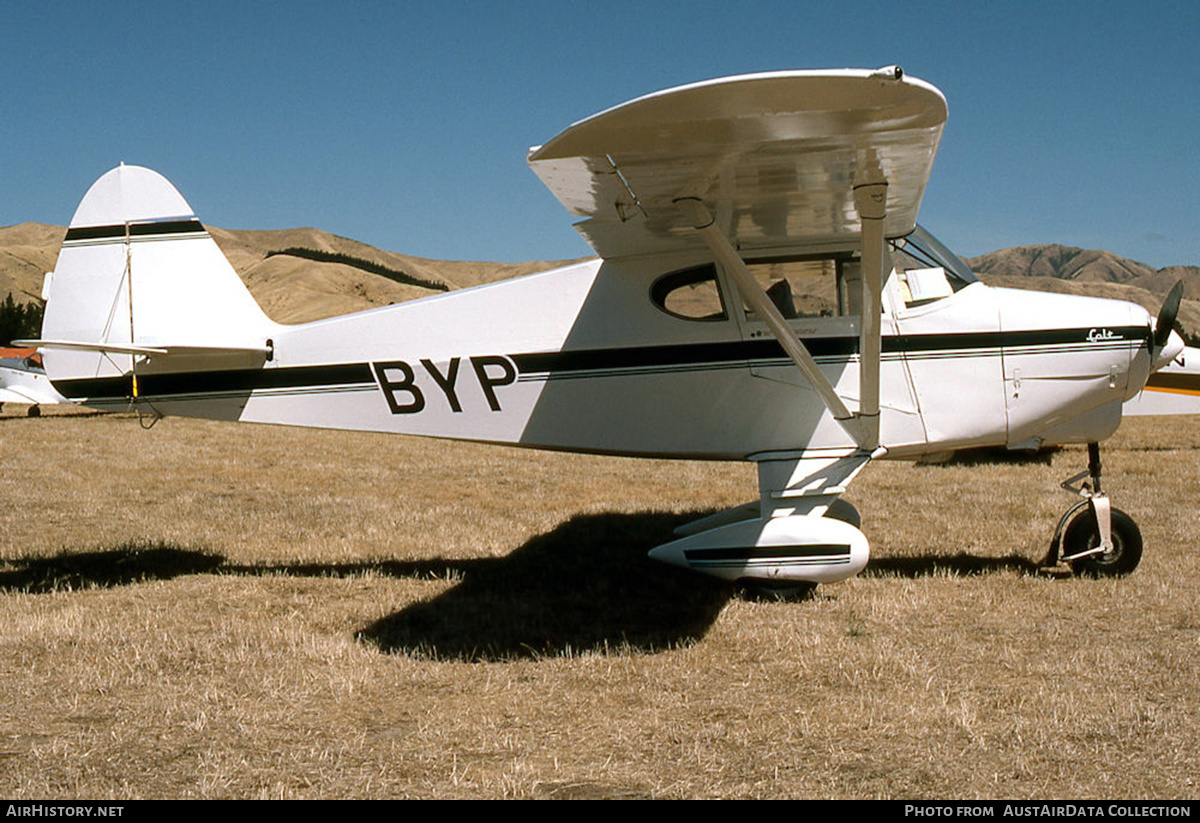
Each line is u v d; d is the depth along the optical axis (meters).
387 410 6.21
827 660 4.30
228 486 10.80
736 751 3.32
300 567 6.62
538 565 6.56
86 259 6.51
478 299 6.11
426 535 7.73
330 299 170.25
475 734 3.50
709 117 3.59
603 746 3.38
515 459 13.58
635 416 5.93
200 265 6.45
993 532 7.37
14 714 3.72
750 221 5.26
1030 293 5.87
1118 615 5.00
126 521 8.46
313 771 3.17
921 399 5.73
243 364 6.35
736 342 5.78
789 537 5.41
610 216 5.11
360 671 4.22
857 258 5.69
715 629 4.84
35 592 5.86
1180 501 8.68
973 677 4.06
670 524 8.23
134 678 4.14
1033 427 5.77
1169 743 3.31
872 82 3.27
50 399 21.39
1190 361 11.55
